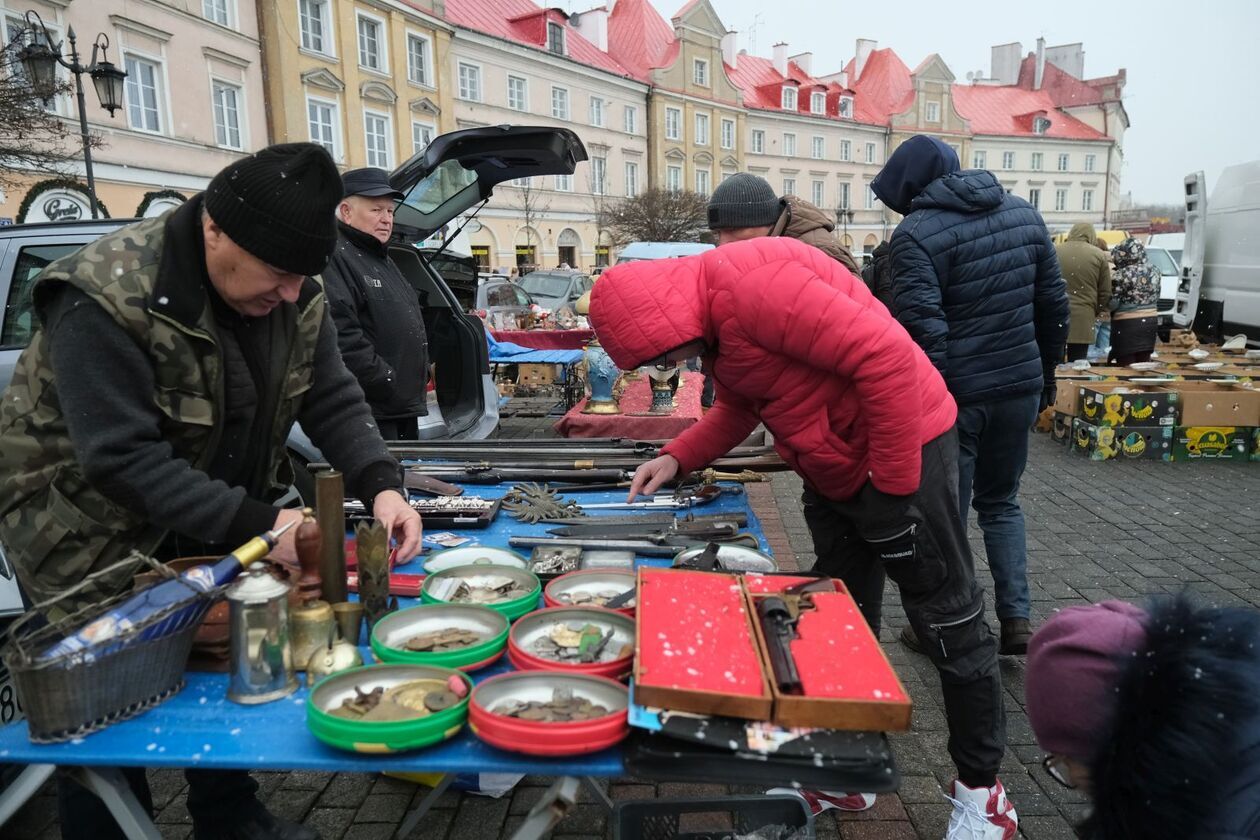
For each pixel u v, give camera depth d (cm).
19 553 155
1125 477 575
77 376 142
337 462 191
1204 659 99
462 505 223
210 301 155
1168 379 662
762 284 164
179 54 1719
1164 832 98
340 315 312
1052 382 300
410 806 229
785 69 4934
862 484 186
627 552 196
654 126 3769
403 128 2489
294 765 114
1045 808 227
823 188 4759
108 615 126
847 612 142
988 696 192
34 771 151
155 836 132
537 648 142
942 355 265
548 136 427
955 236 261
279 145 143
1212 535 448
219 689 135
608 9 4103
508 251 3130
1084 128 5631
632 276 172
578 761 113
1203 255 1007
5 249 349
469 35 2767
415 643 139
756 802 186
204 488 149
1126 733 102
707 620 138
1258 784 95
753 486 578
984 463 290
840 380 176
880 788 109
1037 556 418
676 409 390
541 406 887
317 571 150
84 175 1479
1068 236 718
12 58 983
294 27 2045
